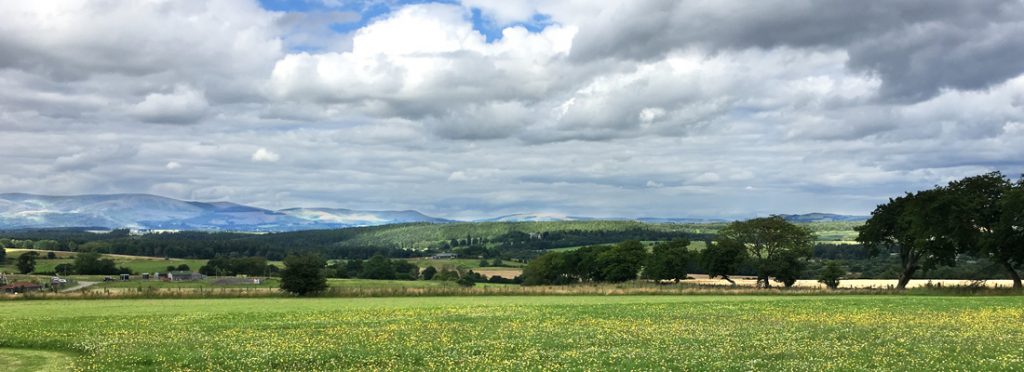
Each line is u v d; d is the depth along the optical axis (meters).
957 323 40.00
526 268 175.25
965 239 85.31
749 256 117.81
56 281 151.25
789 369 25.06
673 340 33.69
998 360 26.06
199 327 42.59
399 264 190.75
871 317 44.91
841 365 25.62
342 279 163.12
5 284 140.62
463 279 156.88
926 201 89.56
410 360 28.28
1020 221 78.25
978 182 90.00
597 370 25.38
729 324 41.50
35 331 40.25
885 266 161.62
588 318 47.12
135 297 82.12
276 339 35.72
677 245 131.12
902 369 24.70
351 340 35.09
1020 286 81.94
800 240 116.19
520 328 40.59
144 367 27.34
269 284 150.00
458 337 36.03
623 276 141.38
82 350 32.66
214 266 178.38
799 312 50.19
